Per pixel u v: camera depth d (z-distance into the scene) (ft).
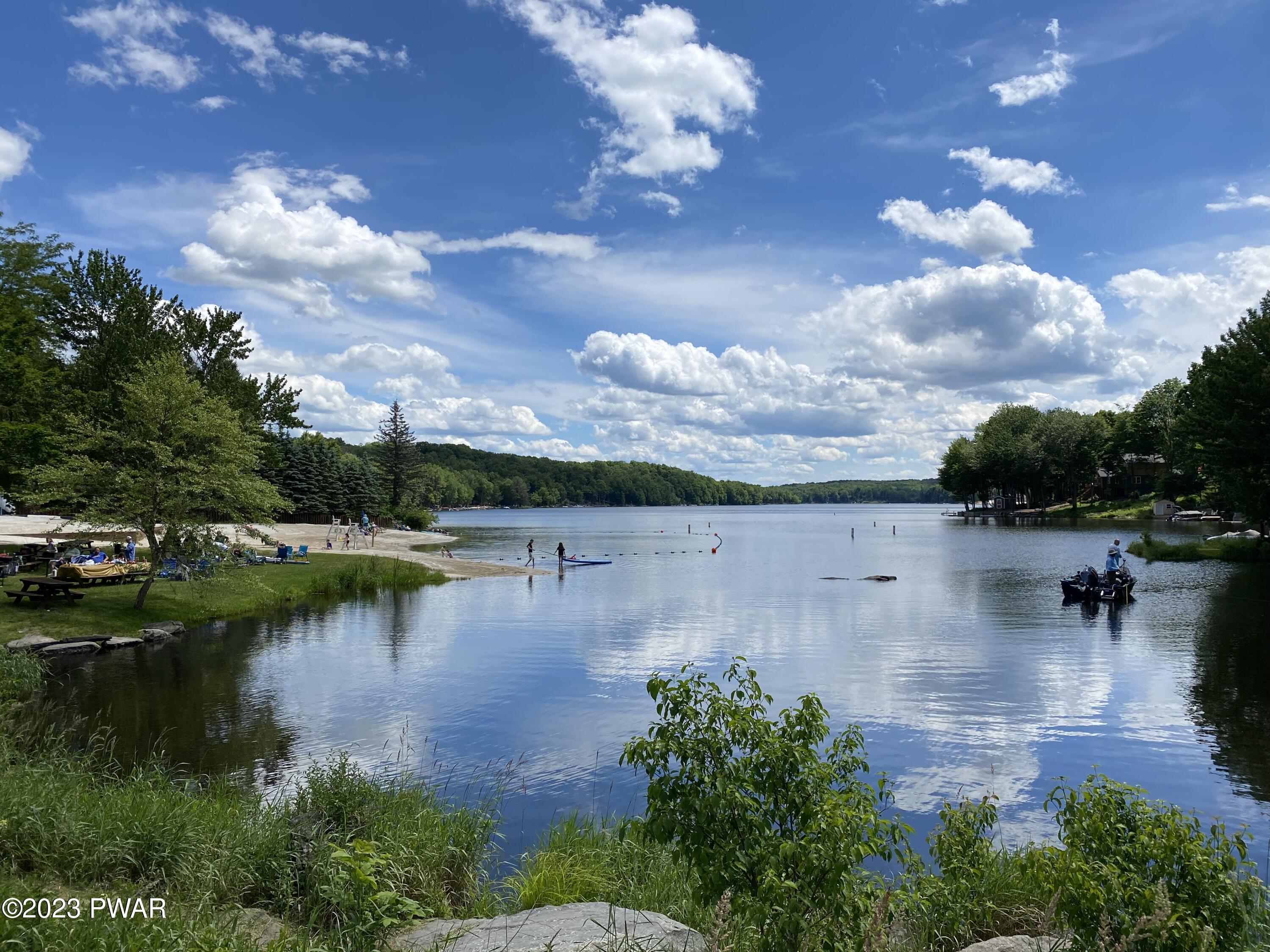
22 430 89.66
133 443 80.79
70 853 21.63
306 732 46.70
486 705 53.83
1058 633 85.10
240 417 129.59
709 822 16.69
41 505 85.40
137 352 116.57
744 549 242.58
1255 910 17.07
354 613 98.12
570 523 510.58
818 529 410.72
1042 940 20.07
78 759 36.91
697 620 94.79
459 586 132.46
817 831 15.70
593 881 25.29
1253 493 151.12
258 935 17.97
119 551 106.93
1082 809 17.88
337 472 315.17
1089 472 414.62
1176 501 349.41
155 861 22.33
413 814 29.84
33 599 81.66
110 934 15.26
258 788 36.86
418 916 20.20
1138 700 56.44
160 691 56.03
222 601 96.32
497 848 30.37
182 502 81.20
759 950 15.39
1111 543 227.81
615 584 136.98
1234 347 154.92
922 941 21.30
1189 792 38.91
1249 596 110.83
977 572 156.97
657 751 17.21
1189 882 16.08
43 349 115.75
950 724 50.34
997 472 442.50
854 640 81.20
